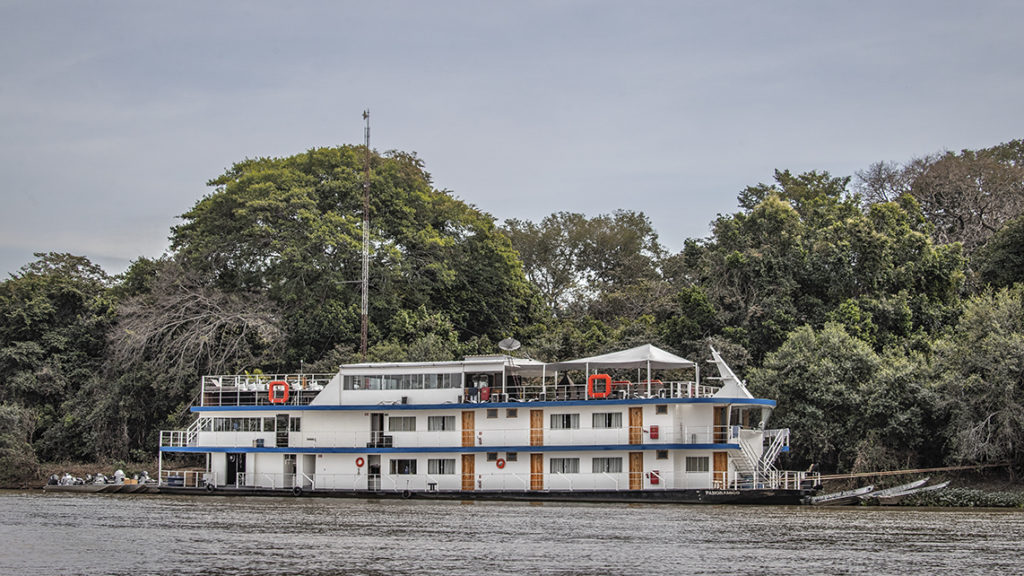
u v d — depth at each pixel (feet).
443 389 177.99
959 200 269.23
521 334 268.00
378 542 130.21
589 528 140.77
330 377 207.41
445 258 263.29
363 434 180.86
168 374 238.48
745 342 222.28
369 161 258.78
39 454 244.42
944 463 183.83
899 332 219.20
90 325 261.24
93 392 249.55
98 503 177.47
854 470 181.78
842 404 188.55
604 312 281.13
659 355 169.78
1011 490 173.88
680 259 293.02
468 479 176.04
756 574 110.32
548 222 328.70
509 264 273.33
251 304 248.32
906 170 282.77
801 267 232.94
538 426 172.35
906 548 125.08
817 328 225.15
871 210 239.50
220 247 252.83
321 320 239.71
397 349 229.66
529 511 160.04
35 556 122.11
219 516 155.94
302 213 239.71
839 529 140.36
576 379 219.00
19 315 255.09
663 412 167.02
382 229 255.09
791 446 191.42
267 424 185.88
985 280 232.32
